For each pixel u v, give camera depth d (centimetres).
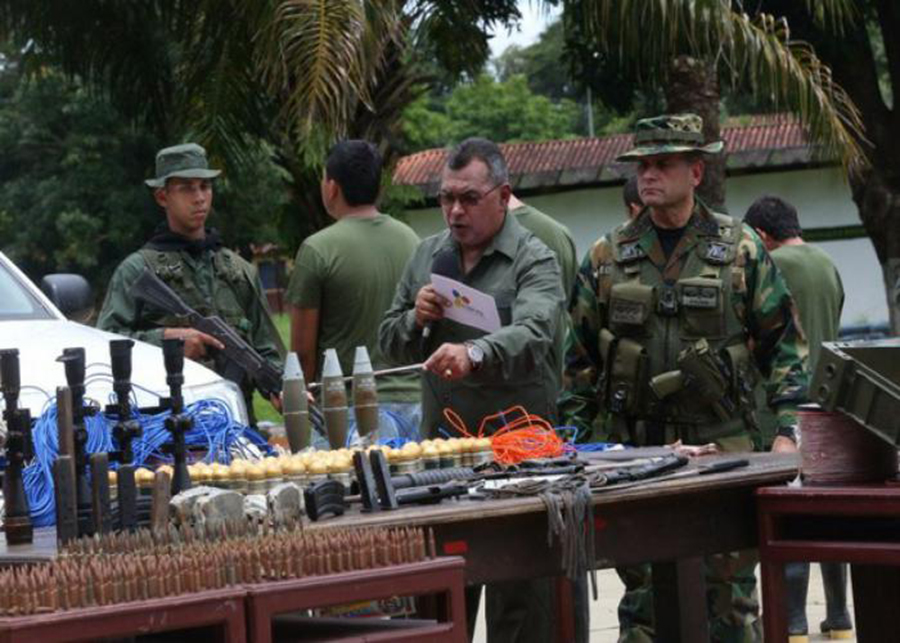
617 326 618
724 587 631
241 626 325
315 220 1587
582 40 1998
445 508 418
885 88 3584
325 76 1158
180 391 444
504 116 6200
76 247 2795
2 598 310
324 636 351
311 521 405
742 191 2797
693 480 460
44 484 470
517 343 570
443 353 559
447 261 612
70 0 1534
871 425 457
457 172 598
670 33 1281
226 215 2559
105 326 775
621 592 988
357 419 569
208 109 1415
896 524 475
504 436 522
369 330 763
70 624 308
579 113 6462
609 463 497
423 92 1581
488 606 607
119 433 438
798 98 1323
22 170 2891
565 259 734
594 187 2869
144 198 2812
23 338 681
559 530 426
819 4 1495
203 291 787
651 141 607
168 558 327
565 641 604
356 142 777
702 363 605
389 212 1884
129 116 1612
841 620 836
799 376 610
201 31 1411
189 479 442
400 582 344
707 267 609
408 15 1519
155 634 354
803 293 853
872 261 2764
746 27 1305
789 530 479
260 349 808
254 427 670
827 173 2750
